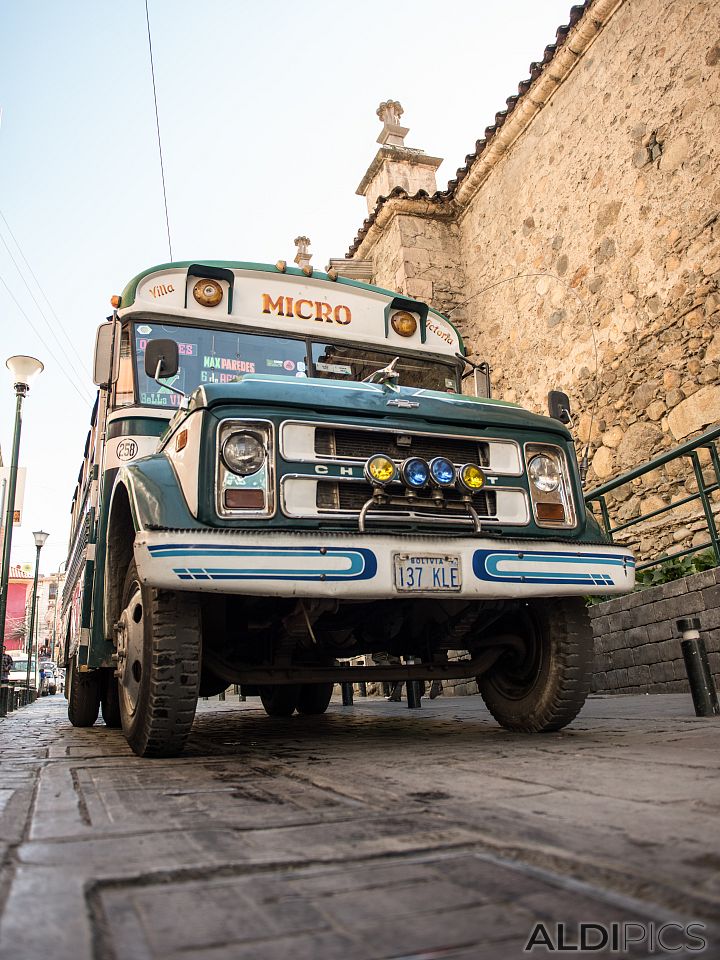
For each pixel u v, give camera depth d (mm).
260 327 4973
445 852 1394
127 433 4512
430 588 3158
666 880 1151
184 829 1687
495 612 3965
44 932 1033
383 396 3520
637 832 1489
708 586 5453
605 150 9836
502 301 12109
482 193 12836
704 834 1457
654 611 6031
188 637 3176
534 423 3777
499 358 12102
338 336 5191
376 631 4062
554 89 10914
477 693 8859
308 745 3758
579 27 10016
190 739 4312
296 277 5184
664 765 2387
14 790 2381
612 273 9617
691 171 8430
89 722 6457
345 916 1071
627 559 3670
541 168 11211
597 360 9766
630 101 9406
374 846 1456
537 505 3654
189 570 2859
